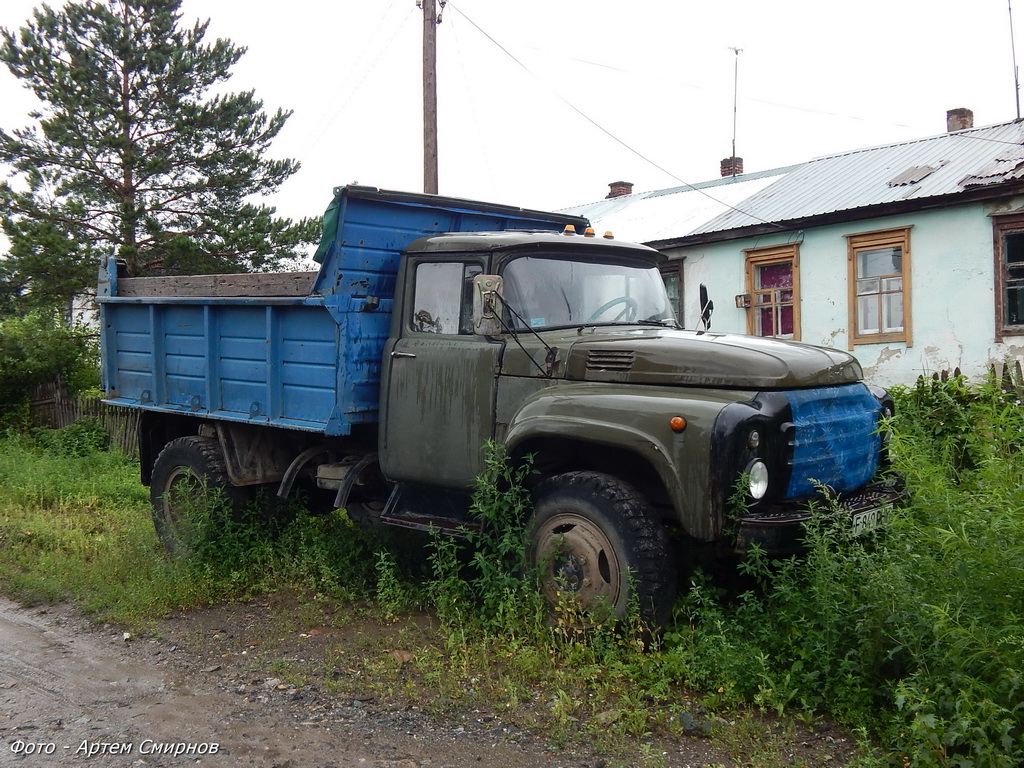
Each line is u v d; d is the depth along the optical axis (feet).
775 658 13.74
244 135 55.16
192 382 22.52
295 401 19.93
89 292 53.83
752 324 45.34
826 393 15.35
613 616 14.71
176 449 22.94
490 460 16.22
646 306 19.49
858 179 45.03
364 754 11.93
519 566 16.40
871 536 14.96
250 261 55.47
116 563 20.99
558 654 15.07
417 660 14.98
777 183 50.62
